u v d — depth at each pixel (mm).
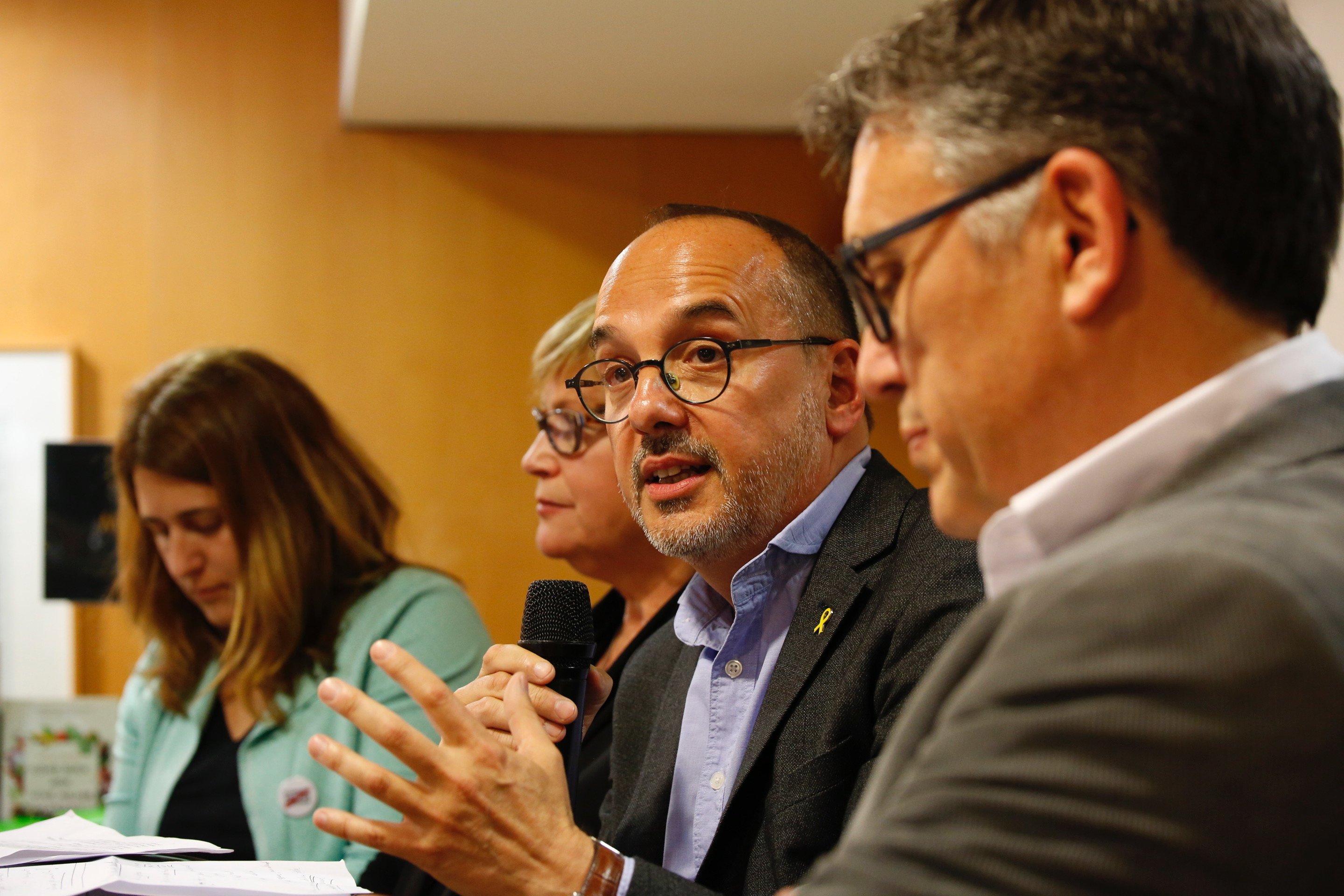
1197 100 1007
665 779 1938
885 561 1799
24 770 4055
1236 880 751
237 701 2963
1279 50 1046
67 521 4484
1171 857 758
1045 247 1036
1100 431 1042
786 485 1863
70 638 5105
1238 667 755
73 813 2039
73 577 4477
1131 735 772
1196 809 756
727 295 1881
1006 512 1031
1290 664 748
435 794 1340
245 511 2949
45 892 1503
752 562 1865
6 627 5086
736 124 5410
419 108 5180
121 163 5336
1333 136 1080
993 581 1054
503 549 5344
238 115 5398
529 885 1371
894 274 1135
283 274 5363
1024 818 794
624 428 1960
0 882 1554
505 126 5453
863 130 1170
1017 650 852
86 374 5258
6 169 5293
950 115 1080
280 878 1660
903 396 1184
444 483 5340
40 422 5180
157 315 5301
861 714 1666
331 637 2926
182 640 3092
